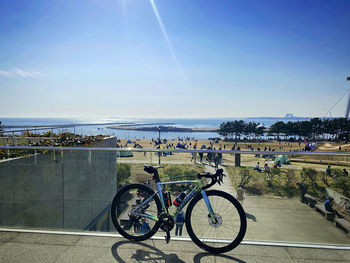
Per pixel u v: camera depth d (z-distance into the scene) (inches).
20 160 149.8
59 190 145.6
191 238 114.2
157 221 117.6
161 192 119.3
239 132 5570.9
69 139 412.8
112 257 108.0
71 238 125.6
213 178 116.2
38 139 396.8
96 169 140.6
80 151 143.8
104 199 137.1
